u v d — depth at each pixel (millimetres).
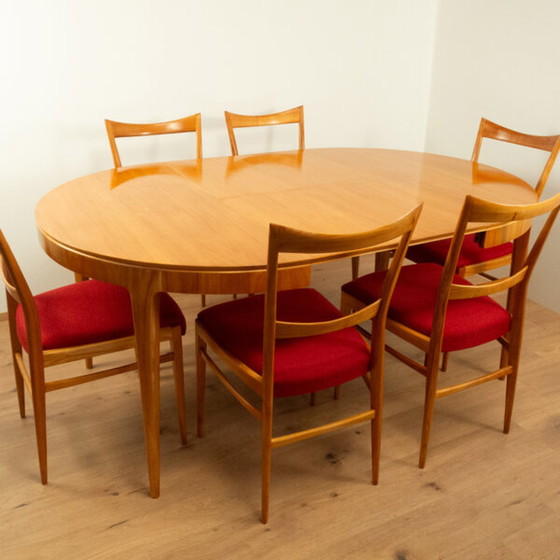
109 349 1668
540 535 1592
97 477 1787
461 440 1965
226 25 2855
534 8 2812
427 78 3549
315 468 1834
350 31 3199
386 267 2490
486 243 1802
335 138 3420
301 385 1541
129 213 1802
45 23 2461
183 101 2893
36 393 1620
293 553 1530
